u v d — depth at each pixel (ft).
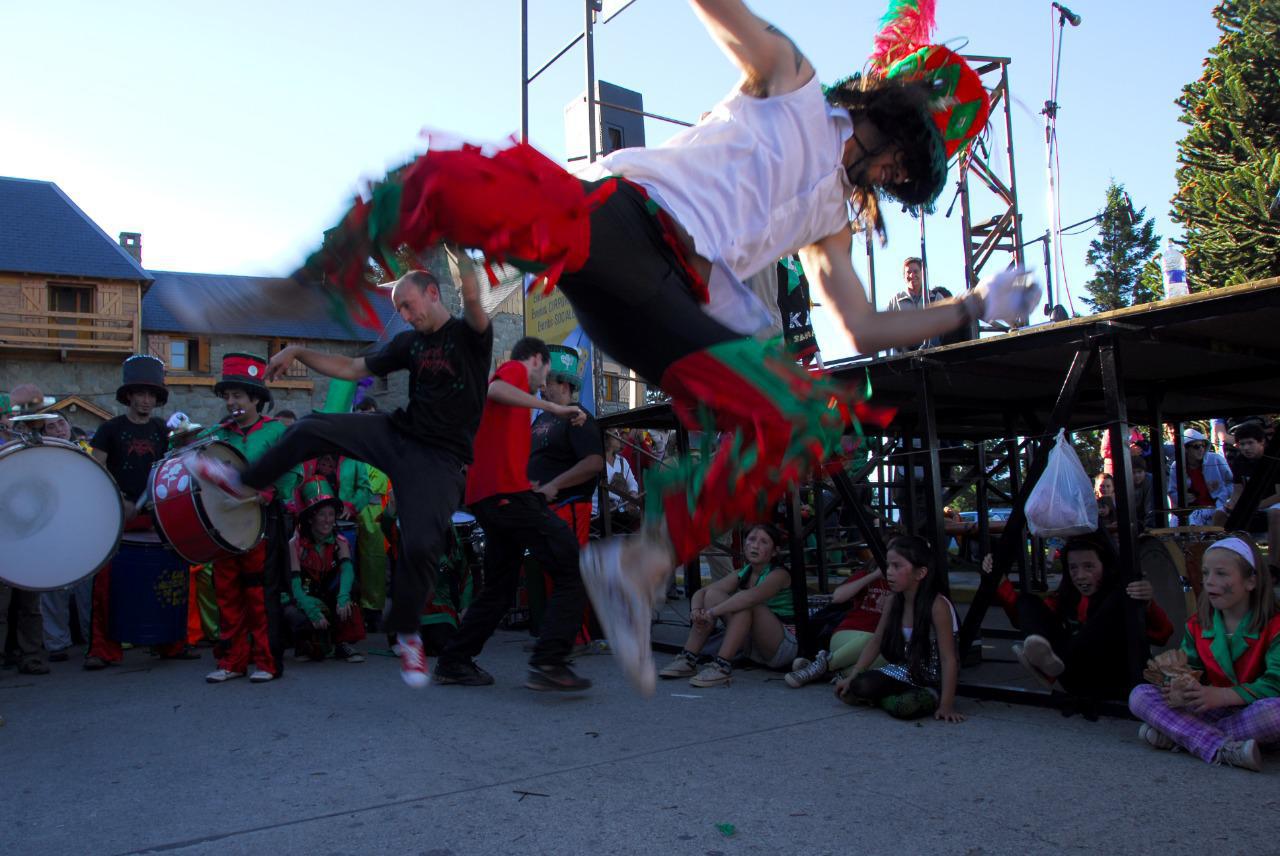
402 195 4.28
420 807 9.33
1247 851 7.73
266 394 15.99
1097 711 12.49
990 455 27.35
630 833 8.50
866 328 5.84
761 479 4.58
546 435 19.11
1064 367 16.62
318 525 18.28
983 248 33.22
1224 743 10.17
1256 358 15.30
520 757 11.14
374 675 16.88
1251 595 10.73
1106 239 127.03
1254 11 60.44
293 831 8.71
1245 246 57.72
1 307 74.43
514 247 4.28
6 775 10.72
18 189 82.53
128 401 19.93
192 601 20.11
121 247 82.28
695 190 4.96
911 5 5.94
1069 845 7.98
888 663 13.32
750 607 15.75
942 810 8.96
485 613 15.64
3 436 15.28
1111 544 13.87
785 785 9.85
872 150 5.50
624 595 4.78
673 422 20.76
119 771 10.83
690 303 4.85
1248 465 21.91
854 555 26.94
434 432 9.75
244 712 13.88
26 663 17.87
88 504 14.75
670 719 13.00
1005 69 32.63
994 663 16.66
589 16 30.66
